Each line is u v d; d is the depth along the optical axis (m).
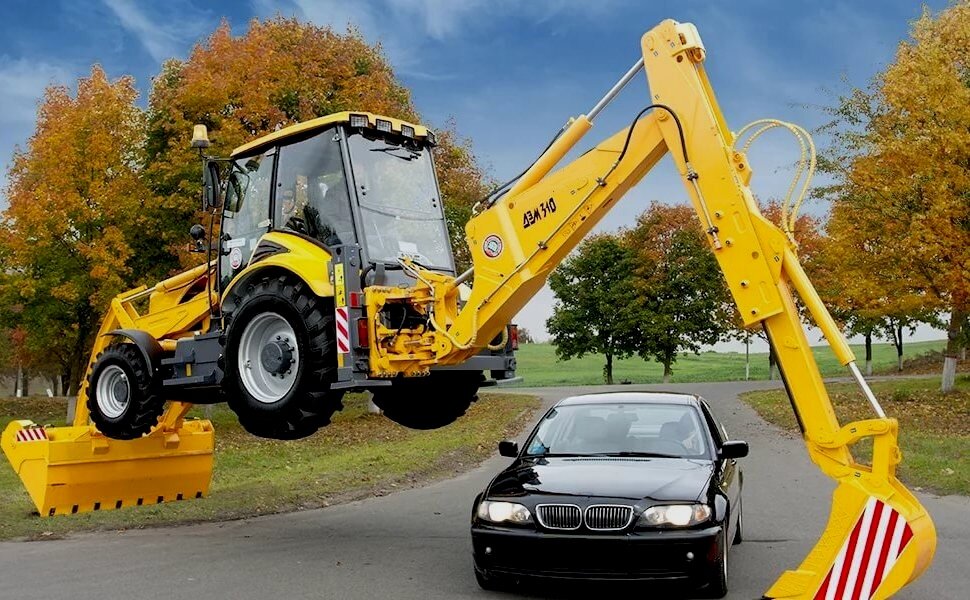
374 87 28.69
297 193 9.38
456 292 8.76
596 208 7.76
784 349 6.62
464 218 31.03
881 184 21.58
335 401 8.52
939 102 20.27
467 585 7.37
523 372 71.56
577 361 85.62
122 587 7.38
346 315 8.27
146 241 26.09
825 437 6.33
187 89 24.59
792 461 15.60
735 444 7.87
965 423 19.92
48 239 23.22
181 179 24.45
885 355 74.19
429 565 8.16
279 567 8.11
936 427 19.34
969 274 20.38
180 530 10.35
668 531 6.51
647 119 7.46
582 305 49.38
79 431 11.64
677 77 7.25
